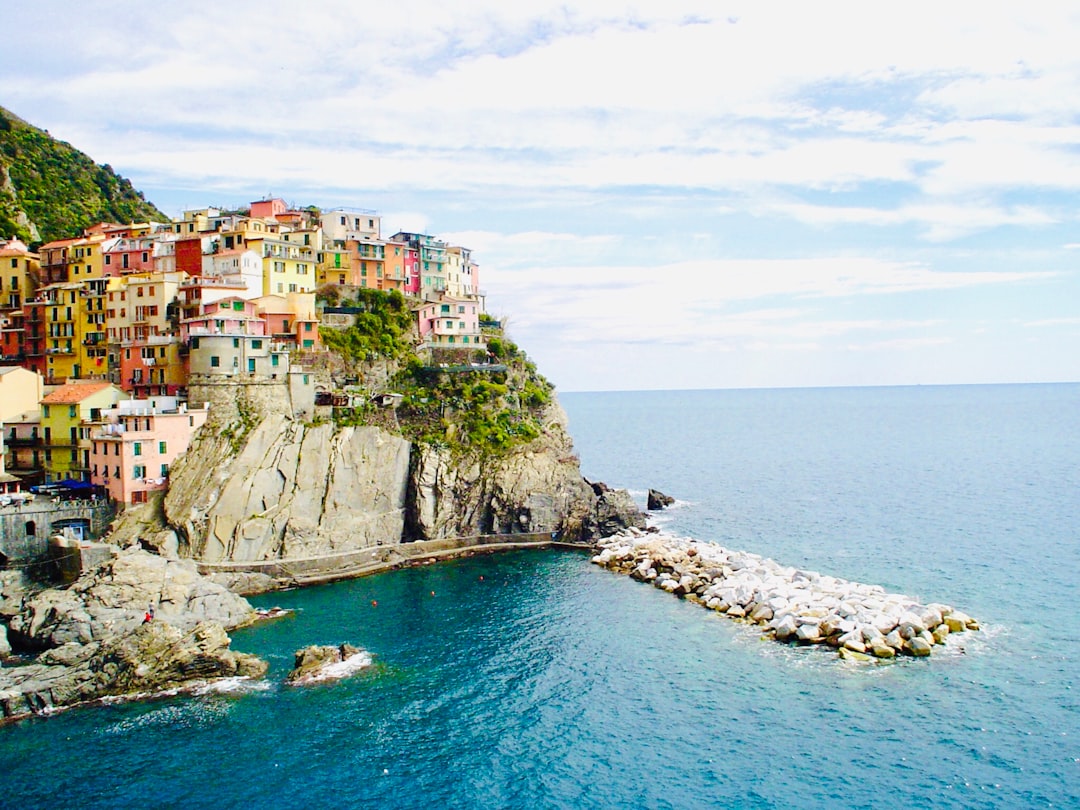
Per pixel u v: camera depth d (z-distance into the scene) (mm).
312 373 121062
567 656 82062
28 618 82312
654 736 66750
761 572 100750
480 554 122375
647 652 82688
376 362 132625
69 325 133000
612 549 118938
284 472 112250
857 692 72688
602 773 61844
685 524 142000
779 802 57938
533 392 142625
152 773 61594
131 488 104500
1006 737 65062
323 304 137750
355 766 62750
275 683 75875
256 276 132250
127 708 71062
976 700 70750
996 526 137375
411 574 111750
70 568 94438
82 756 63719
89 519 101688
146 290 125938
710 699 72438
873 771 61250
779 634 84875
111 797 58781
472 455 127812
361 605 97875
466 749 65188
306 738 66562
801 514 151000
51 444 113125
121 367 125312
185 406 112688
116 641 76812
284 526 109875
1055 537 128000
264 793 59406
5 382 115875
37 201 188000
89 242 141875
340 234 157000
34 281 144375
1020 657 78812
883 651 79438
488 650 83812
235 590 101875
